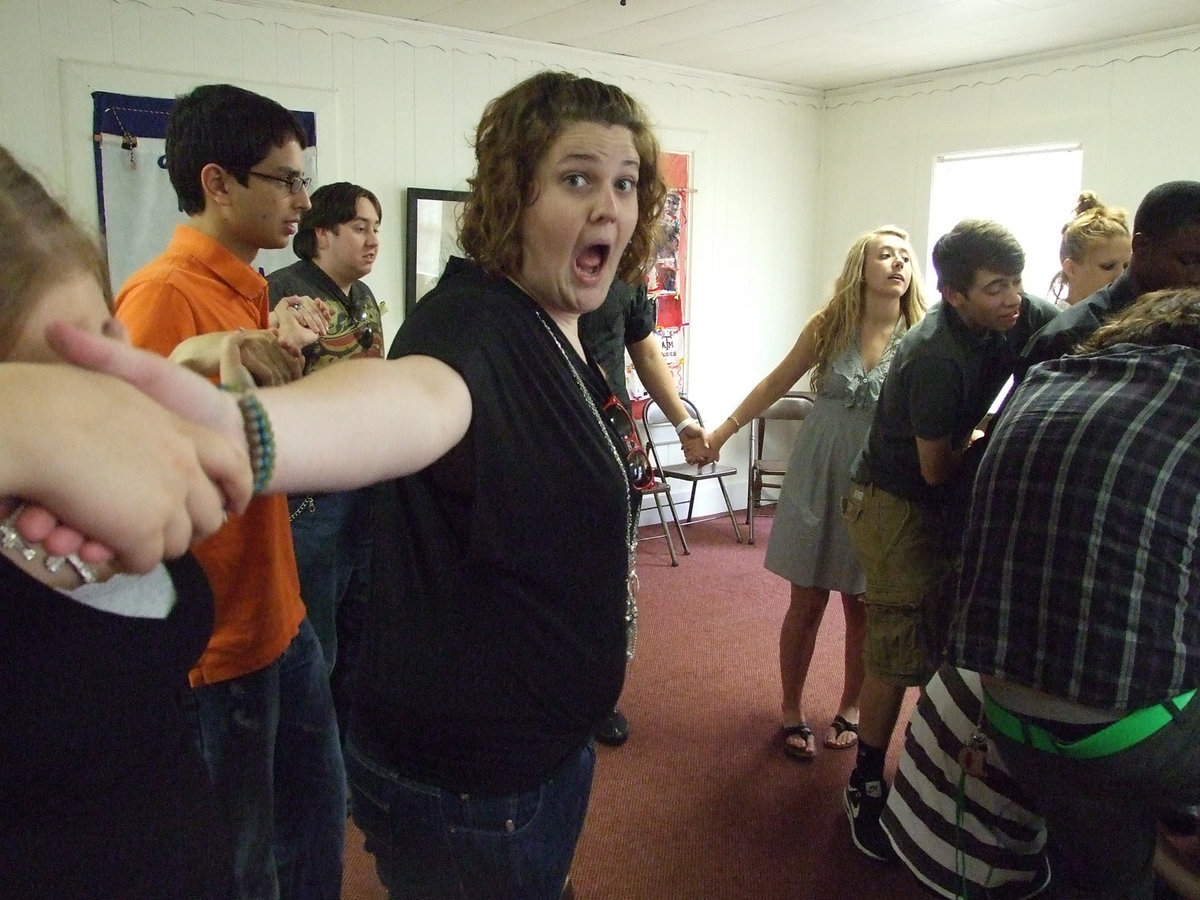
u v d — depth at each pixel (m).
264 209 1.50
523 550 0.89
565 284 1.01
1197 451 1.26
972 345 1.95
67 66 3.18
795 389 5.51
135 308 1.30
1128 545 1.27
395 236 3.98
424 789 0.96
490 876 0.98
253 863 1.26
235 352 0.62
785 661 2.53
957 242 1.88
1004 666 1.39
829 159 5.34
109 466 0.41
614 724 2.59
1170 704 1.29
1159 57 3.93
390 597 0.95
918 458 1.99
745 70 4.75
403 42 3.87
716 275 5.03
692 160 4.82
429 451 0.70
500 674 0.92
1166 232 1.65
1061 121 4.29
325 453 0.58
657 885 1.99
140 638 0.53
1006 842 1.77
